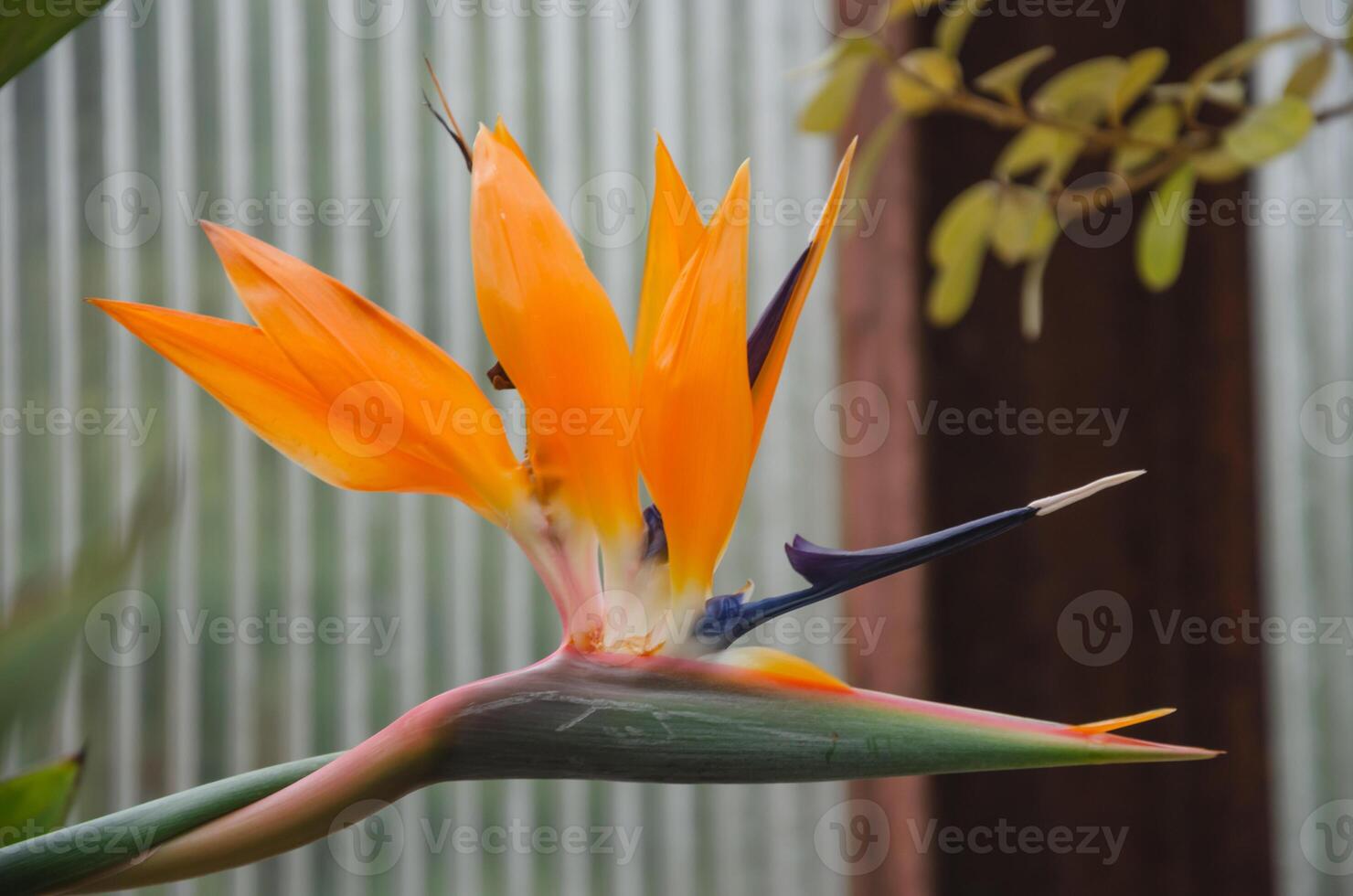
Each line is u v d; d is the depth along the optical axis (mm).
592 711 1015
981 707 1727
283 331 1020
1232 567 1761
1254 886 1757
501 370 1047
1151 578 1762
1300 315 1903
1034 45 1710
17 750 878
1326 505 1921
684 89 2023
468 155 1047
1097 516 1741
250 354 1022
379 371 1027
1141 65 1246
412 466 1036
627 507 1042
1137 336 1762
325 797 990
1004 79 1258
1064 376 1739
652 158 2020
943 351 1731
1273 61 1789
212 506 2027
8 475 2027
